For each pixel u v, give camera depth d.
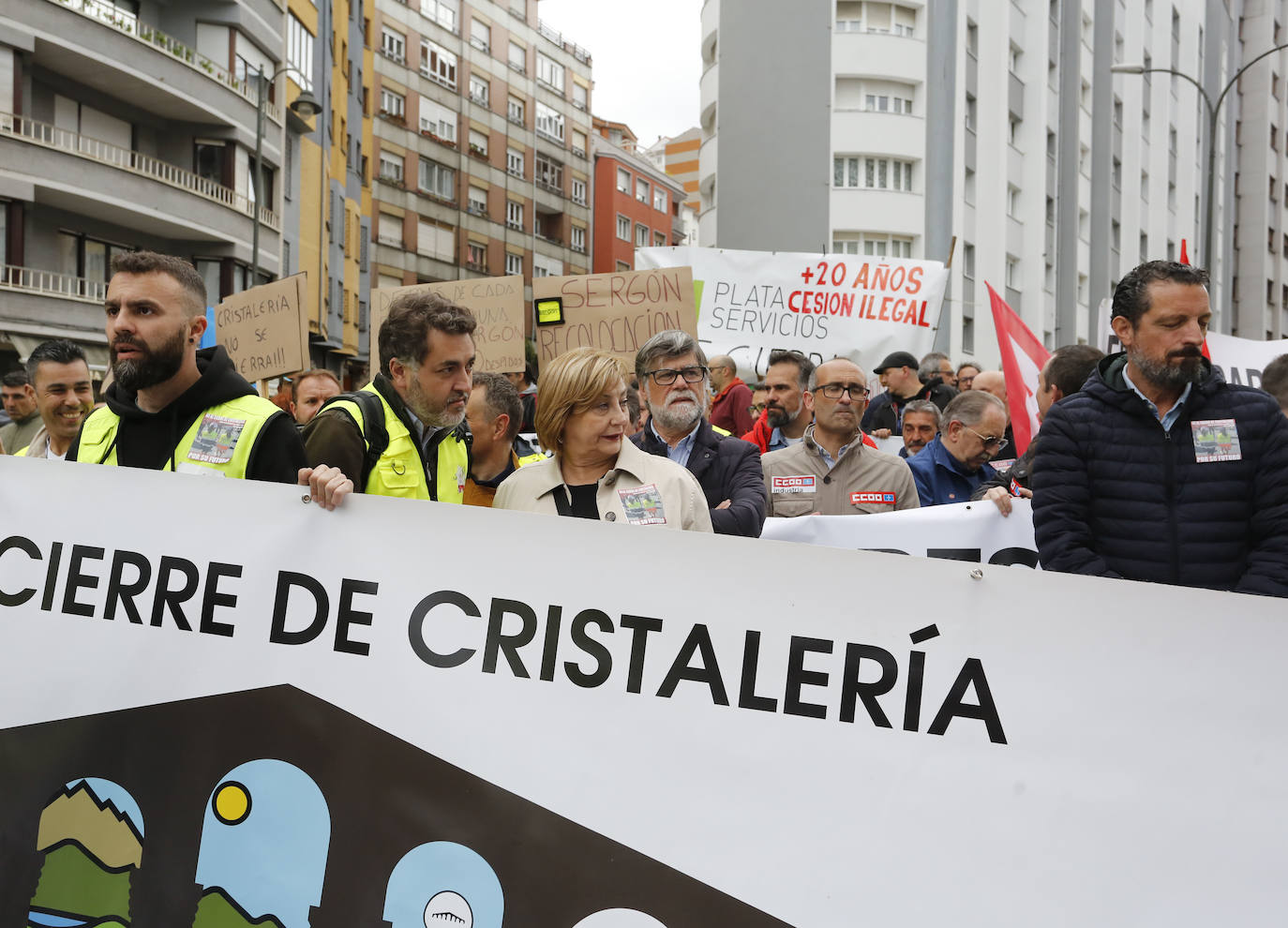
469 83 53.97
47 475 2.62
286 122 34.31
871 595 2.35
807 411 5.52
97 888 2.50
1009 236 32.34
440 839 2.40
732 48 30.14
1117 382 3.28
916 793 2.29
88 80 26.67
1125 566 3.21
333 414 3.22
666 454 4.20
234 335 6.07
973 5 31.31
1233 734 2.23
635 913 2.33
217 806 2.48
